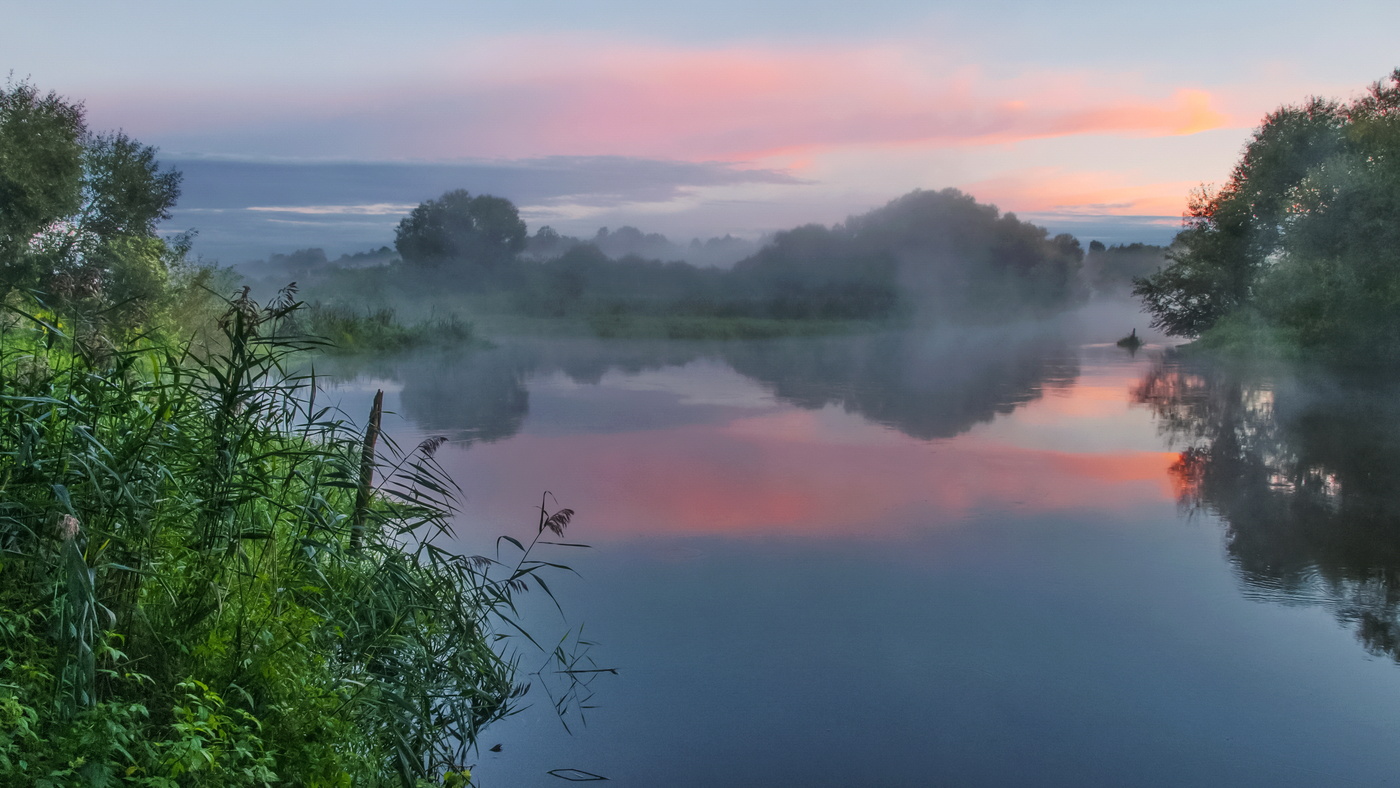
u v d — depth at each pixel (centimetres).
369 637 484
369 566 522
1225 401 2012
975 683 564
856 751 480
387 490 561
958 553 838
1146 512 1002
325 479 520
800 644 622
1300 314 3167
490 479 1112
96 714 304
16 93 1958
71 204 1973
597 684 560
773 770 461
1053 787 446
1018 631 648
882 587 741
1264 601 715
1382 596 728
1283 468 1255
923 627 654
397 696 438
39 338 492
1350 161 3017
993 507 1015
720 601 704
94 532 373
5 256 1795
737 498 1037
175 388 446
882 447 1392
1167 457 1330
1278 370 2820
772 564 794
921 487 1113
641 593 721
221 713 355
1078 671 583
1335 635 645
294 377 484
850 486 1111
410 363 2733
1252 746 488
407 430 1476
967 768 463
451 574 569
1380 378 2567
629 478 1135
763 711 526
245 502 460
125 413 430
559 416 1664
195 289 1808
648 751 477
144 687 362
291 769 360
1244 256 3756
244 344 451
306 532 489
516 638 630
